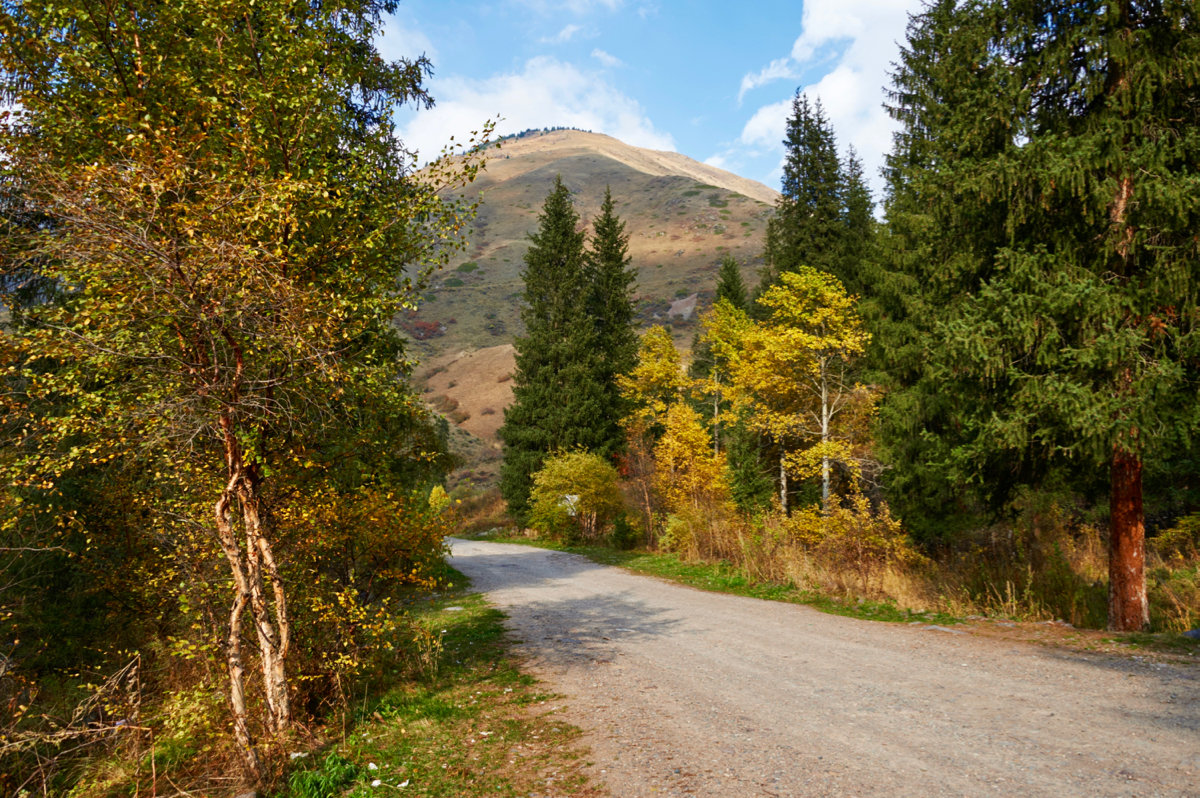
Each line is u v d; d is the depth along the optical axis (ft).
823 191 95.30
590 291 128.57
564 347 116.57
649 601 44.01
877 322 62.90
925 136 61.11
